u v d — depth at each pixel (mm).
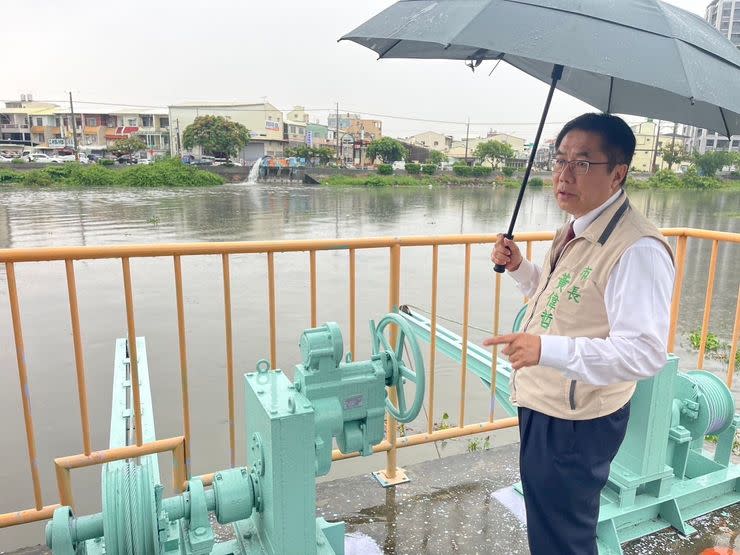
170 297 12086
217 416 6301
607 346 1378
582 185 1537
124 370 3064
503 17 1416
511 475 3014
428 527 2574
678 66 1317
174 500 1647
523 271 2027
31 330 9711
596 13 1400
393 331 2807
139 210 31344
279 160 68188
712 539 2492
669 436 2672
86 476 5191
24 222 25125
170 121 72688
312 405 1761
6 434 6008
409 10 1716
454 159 104062
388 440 2916
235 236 22031
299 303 11531
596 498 1691
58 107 76938
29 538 4277
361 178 70812
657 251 1425
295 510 1664
